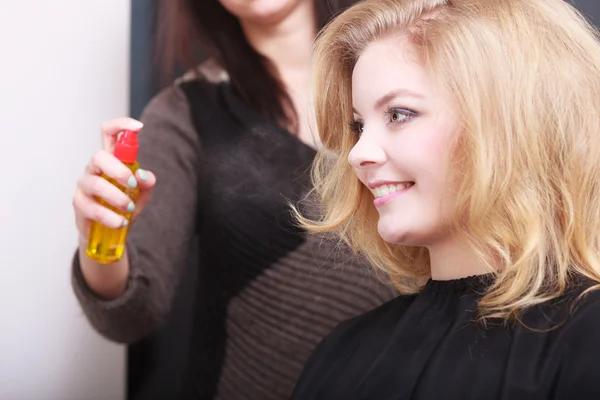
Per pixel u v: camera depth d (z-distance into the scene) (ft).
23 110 4.71
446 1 2.78
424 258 3.36
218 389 4.41
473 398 2.45
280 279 4.37
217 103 4.52
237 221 4.41
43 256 4.72
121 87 4.72
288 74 4.48
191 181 4.48
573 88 2.60
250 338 4.39
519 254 2.60
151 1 4.59
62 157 4.72
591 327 2.36
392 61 2.74
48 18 4.72
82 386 4.69
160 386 4.47
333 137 3.35
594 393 2.26
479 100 2.56
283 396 4.32
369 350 3.06
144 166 4.45
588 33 2.77
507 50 2.60
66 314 4.73
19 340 4.71
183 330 4.43
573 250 2.60
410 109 2.68
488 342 2.56
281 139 4.44
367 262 4.28
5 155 4.70
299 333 4.33
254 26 4.49
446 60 2.61
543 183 2.60
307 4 4.46
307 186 4.39
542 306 2.53
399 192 2.80
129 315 4.23
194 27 4.56
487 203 2.56
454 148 2.63
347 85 3.20
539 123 2.57
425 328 2.82
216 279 4.44
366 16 2.94
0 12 4.71
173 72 4.56
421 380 2.64
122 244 3.58
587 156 2.60
